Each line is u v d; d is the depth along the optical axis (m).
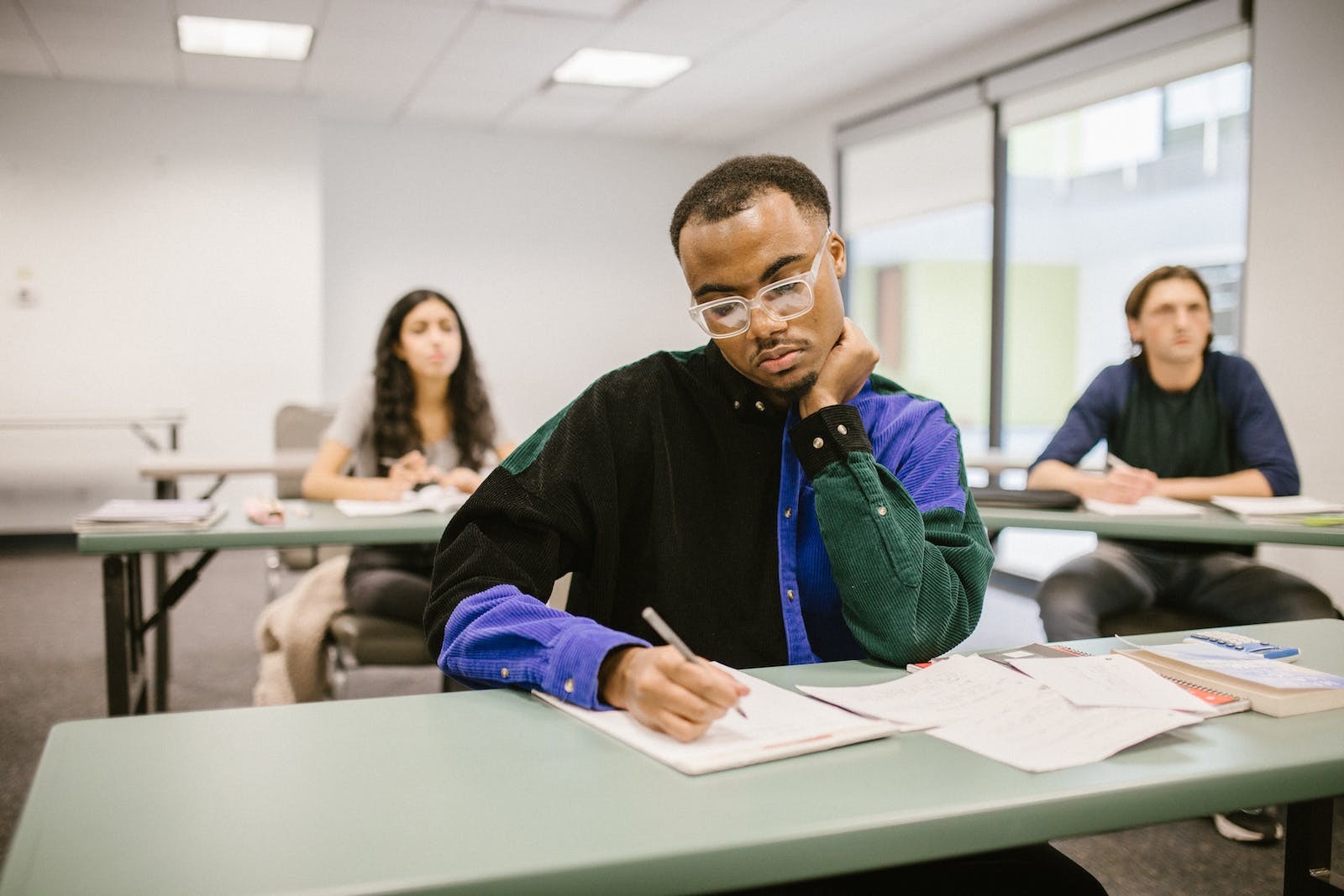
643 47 4.92
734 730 0.80
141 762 0.75
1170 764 0.75
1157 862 2.00
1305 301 3.47
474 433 2.67
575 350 7.14
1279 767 0.75
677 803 0.68
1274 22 3.53
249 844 0.62
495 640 0.93
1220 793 0.74
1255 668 0.96
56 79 5.54
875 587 1.04
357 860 0.60
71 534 5.79
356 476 2.69
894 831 0.65
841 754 0.77
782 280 1.03
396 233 6.68
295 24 4.57
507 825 0.65
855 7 4.34
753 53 5.02
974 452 3.71
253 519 2.17
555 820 0.65
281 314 5.99
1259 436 2.43
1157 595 2.37
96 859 0.60
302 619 2.15
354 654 2.07
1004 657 1.02
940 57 5.11
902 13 4.43
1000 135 4.93
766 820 0.65
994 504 2.30
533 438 1.14
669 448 1.14
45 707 2.94
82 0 4.25
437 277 6.79
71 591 4.59
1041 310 14.12
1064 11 4.41
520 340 7.02
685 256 1.06
